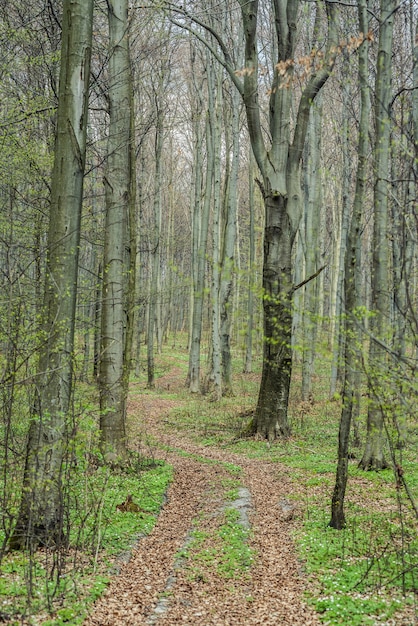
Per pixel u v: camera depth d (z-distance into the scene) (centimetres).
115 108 1232
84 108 787
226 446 1694
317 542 841
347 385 866
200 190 3033
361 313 634
